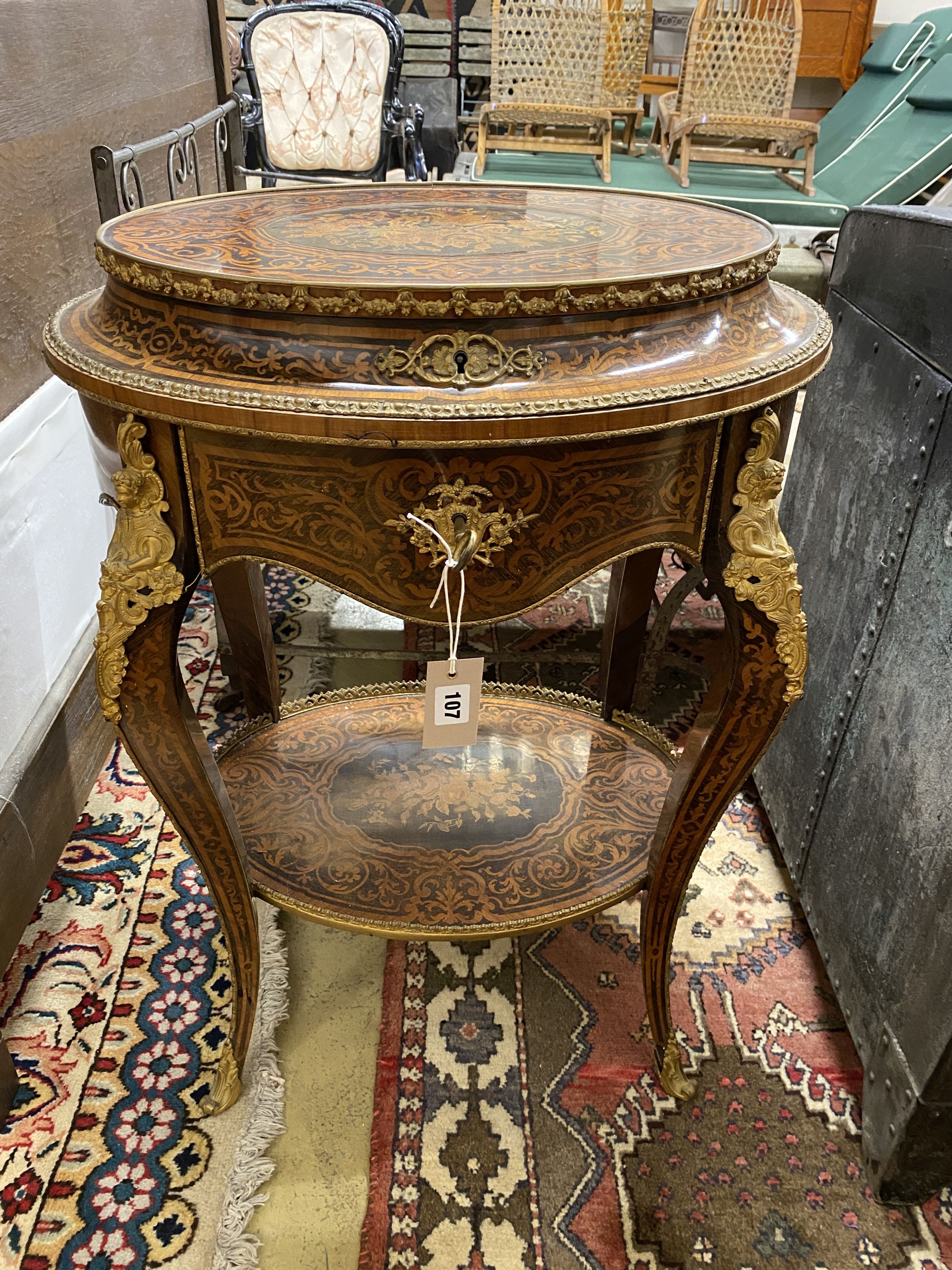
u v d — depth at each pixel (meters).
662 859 0.90
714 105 2.95
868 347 1.07
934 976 0.83
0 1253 0.84
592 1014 1.09
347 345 0.60
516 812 1.11
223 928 0.91
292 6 2.70
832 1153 0.95
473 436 0.58
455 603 0.70
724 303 0.69
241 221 0.82
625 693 1.30
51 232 1.24
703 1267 0.85
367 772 1.18
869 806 1.00
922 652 0.90
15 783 1.10
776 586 0.70
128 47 1.51
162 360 0.63
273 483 0.65
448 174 4.00
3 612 1.11
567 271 0.66
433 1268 0.84
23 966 1.12
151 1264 0.84
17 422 1.14
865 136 3.32
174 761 0.79
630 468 0.66
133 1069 1.01
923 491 0.92
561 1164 0.93
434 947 1.18
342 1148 0.95
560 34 2.88
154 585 0.67
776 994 1.12
